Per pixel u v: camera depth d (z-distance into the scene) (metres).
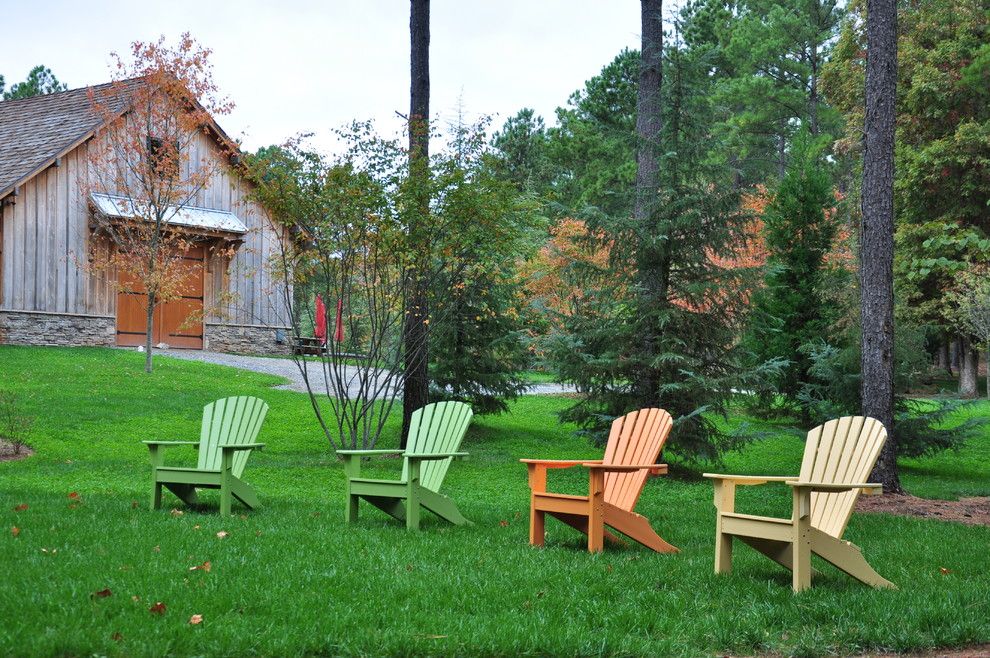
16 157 21.75
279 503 8.92
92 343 22.25
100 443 12.84
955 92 23.31
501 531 7.47
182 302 24.03
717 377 12.16
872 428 5.89
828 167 32.72
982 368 40.62
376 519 8.05
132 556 5.61
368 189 11.50
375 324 12.45
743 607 4.86
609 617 4.58
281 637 4.04
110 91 20.98
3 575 4.98
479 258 12.33
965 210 23.95
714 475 5.74
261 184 11.80
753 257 18.86
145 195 19.77
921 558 6.47
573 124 32.97
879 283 10.98
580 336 12.36
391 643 4.00
